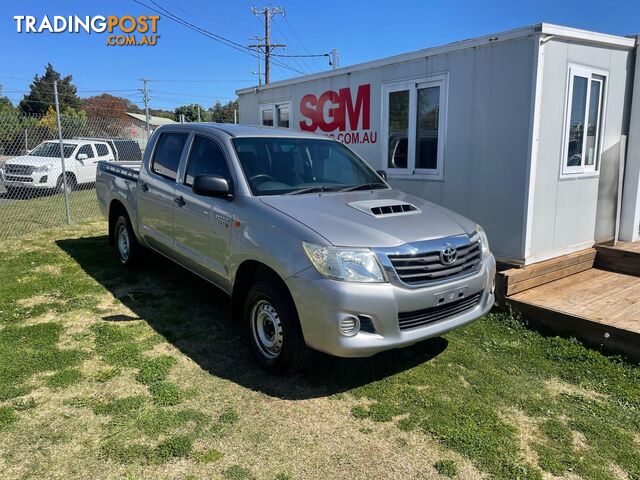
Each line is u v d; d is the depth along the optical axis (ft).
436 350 14.28
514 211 18.10
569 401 11.77
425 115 20.95
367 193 14.47
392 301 10.82
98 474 8.91
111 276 20.26
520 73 17.30
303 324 11.12
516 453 9.82
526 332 15.58
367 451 9.77
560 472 9.29
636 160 21.68
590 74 19.30
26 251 24.39
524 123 17.39
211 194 13.34
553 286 18.26
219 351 13.78
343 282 10.61
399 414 11.05
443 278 11.68
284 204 12.69
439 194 20.68
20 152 49.08
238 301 13.73
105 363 12.92
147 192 17.97
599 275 19.86
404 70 21.44
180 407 11.03
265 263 11.93
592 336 14.53
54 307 16.81
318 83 25.89
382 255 10.91
